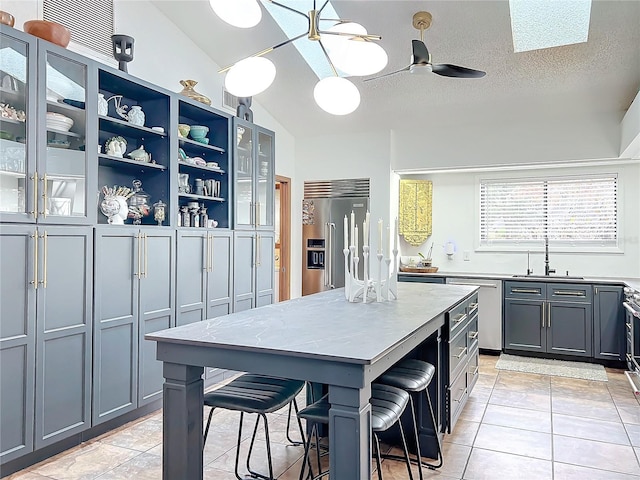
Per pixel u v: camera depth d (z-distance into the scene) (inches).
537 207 218.1
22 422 97.4
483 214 227.9
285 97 201.5
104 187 132.4
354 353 64.5
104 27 135.9
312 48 178.5
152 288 130.9
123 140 132.6
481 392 154.2
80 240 109.8
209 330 81.0
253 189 177.9
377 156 217.9
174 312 138.6
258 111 207.0
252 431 120.6
